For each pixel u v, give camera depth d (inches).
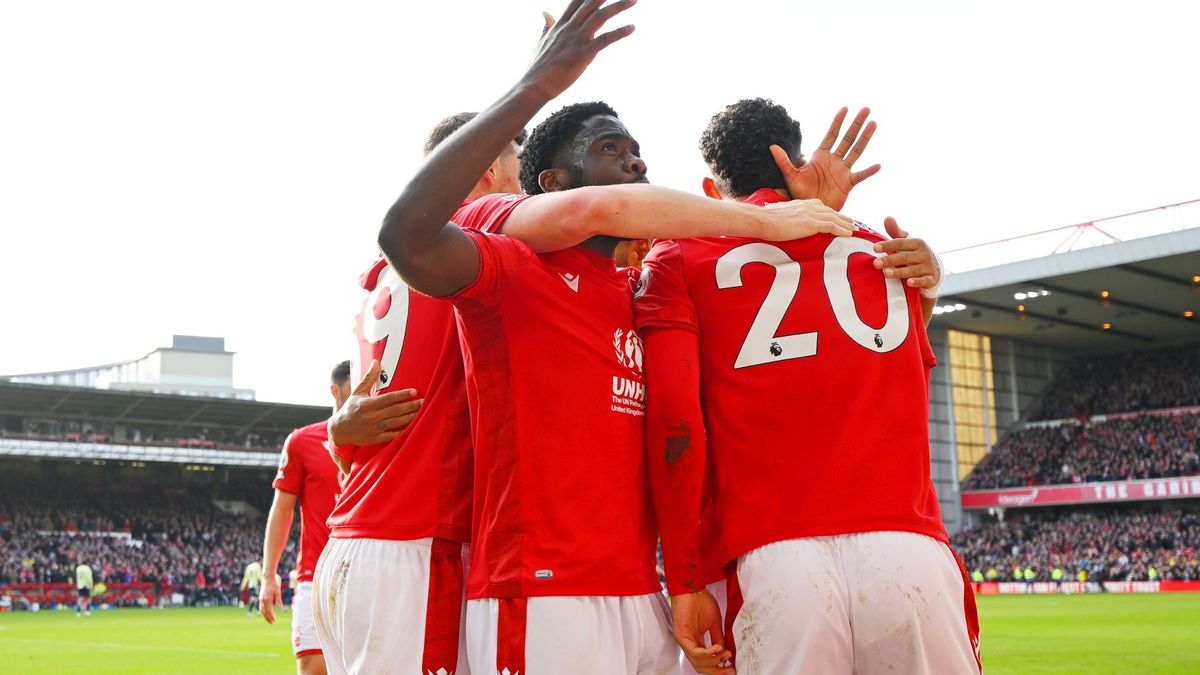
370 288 131.6
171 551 1900.8
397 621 113.8
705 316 117.3
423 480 117.0
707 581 122.0
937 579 110.5
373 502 119.0
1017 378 2257.6
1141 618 885.2
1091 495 1908.2
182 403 1978.3
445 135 134.0
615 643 105.9
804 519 110.8
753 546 112.4
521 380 105.8
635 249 129.0
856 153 127.3
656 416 111.2
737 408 115.3
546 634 102.1
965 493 2095.2
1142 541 1808.6
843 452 111.5
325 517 266.2
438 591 114.2
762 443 113.8
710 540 121.6
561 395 106.0
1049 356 2341.3
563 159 118.2
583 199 103.2
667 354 112.0
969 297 1945.1
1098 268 1737.2
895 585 108.0
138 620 1192.8
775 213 109.4
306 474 270.4
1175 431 2011.6
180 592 1756.9
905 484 112.9
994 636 694.5
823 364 113.3
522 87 96.4
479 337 107.3
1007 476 2071.9
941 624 110.1
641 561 111.0
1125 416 2124.8
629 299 116.0
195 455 1968.5
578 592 104.0
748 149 125.0
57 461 2043.6
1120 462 1974.7
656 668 114.6
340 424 119.3
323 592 122.1
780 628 109.8
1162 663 496.4
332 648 127.2
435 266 98.3
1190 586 1583.4
